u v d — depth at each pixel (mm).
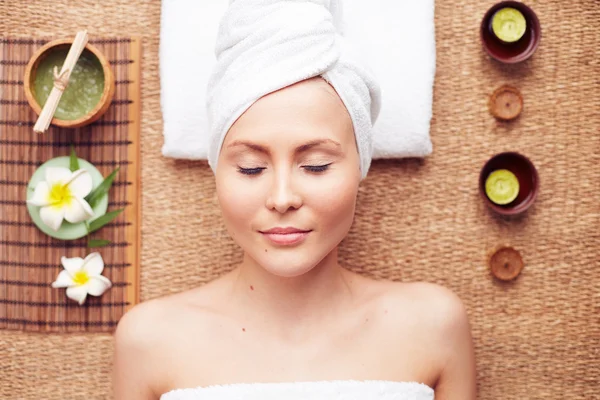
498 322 1424
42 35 1425
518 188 1371
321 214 1050
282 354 1158
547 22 1417
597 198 1415
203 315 1192
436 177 1424
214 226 1434
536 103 1416
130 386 1189
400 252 1424
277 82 1016
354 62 1073
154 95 1429
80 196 1380
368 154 1148
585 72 1415
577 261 1419
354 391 1108
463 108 1420
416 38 1365
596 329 1417
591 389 1417
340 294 1193
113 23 1426
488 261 1421
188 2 1378
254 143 1024
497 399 1415
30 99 1314
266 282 1169
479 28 1416
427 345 1186
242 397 1102
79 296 1398
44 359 1433
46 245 1424
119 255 1426
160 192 1432
